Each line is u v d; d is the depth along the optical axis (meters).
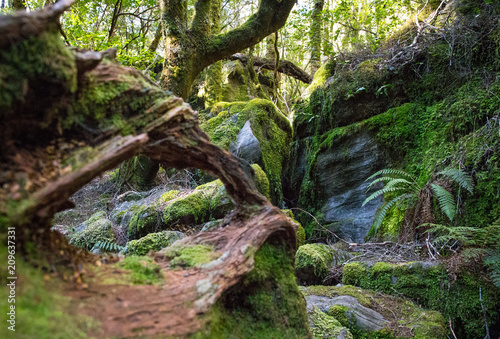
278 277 1.29
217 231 1.34
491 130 2.93
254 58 8.14
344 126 4.52
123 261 1.05
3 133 0.74
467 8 3.95
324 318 2.02
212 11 6.01
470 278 2.33
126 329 0.77
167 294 0.93
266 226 1.21
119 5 5.47
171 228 3.37
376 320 2.20
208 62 4.54
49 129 0.84
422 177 3.39
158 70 7.70
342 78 4.63
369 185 3.77
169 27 4.24
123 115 0.99
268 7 4.55
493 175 2.76
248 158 4.55
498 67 3.29
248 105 5.33
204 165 1.23
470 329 2.24
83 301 0.79
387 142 3.93
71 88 0.80
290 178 5.25
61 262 0.87
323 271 3.03
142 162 4.55
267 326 1.19
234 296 1.13
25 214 0.74
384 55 4.40
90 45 4.39
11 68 0.69
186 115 1.10
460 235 2.51
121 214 3.85
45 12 0.70
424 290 2.47
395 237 3.37
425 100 3.82
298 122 5.23
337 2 6.21
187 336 0.84
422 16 4.79
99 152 0.88
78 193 4.88
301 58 10.24
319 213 4.48
